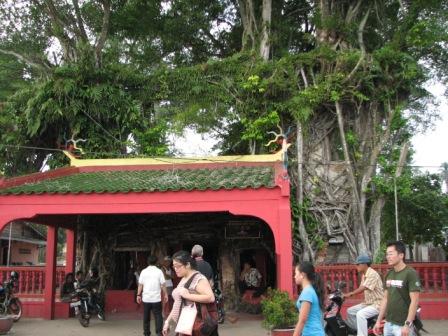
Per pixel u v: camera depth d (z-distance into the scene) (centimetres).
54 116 1706
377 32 1923
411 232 2305
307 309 552
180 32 2222
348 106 1684
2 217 1170
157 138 1734
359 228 1556
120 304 1573
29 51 2128
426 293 1338
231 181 1184
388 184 1573
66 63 1783
